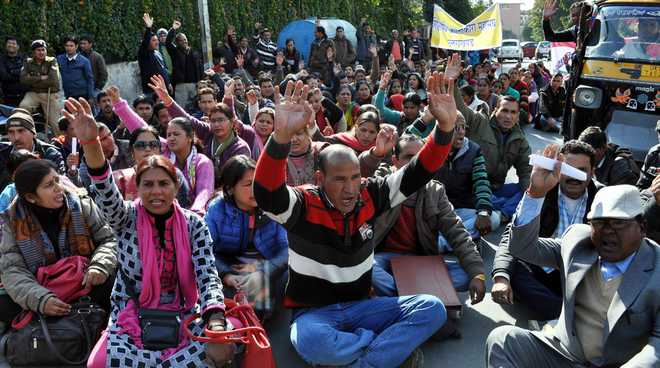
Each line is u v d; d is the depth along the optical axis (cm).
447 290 398
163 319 322
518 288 418
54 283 387
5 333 408
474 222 541
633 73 747
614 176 530
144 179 319
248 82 1333
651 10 769
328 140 613
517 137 645
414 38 2266
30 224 392
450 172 568
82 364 378
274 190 296
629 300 265
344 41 1738
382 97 823
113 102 577
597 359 286
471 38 1483
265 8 1873
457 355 390
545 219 438
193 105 1053
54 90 916
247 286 397
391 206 343
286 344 407
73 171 560
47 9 1057
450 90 310
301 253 339
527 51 4950
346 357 338
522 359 298
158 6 1347
